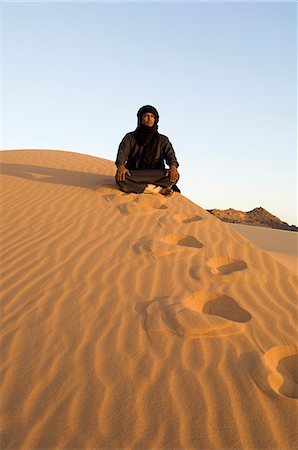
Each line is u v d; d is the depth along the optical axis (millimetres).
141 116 6641
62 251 4297
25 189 6730
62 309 3178
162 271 3938
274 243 9516
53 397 2270
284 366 2801
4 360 2572
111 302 3311
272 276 4027
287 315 3285
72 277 3721
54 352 2662
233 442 2023
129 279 3734
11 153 10648
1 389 2320
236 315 3352
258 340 2887
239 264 4309
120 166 6398
